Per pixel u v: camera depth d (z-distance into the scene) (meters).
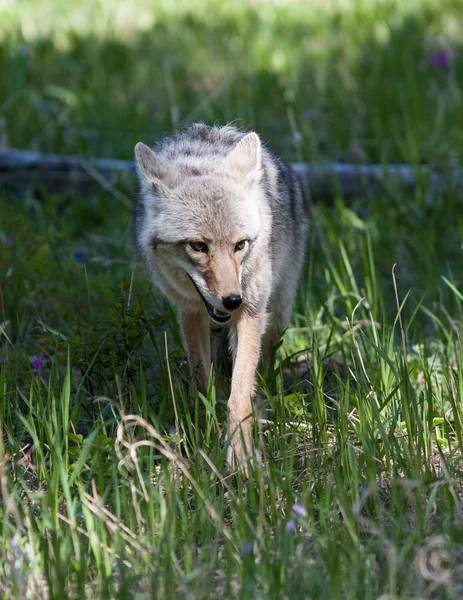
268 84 18.44
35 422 7.88
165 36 23.31
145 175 8.06
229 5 26.34
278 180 9.20
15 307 10.19
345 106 17.28
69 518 6.32
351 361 9.38
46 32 23.25
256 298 8.34
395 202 13.28
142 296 10.38
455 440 7.87
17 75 18.08
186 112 17.27
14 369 8.91
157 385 8.95
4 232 11.95
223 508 6.85
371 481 6.52
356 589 5.55
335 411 8.47
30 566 6.02
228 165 8.23
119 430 6.78
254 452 7.07
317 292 11.12
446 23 23.53
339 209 13.02
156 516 6.65
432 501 6.27
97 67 20.09
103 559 5.99
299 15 24.84
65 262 11.13
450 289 10.65
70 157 14.66
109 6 26.47
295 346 9.94
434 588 5.59
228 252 7.75
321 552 5.96
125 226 13.06
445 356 9.05
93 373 8.76
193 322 8.59
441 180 13.67
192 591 5.56
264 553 5.88
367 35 21.94
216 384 8.90
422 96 17.05
